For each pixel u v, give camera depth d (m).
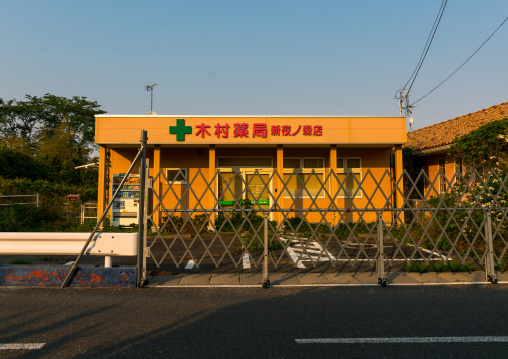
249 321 4.27
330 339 3.73
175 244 10.41
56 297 5.27
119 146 13.86
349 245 10.04
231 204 14.27
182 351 3.44
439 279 6.36
